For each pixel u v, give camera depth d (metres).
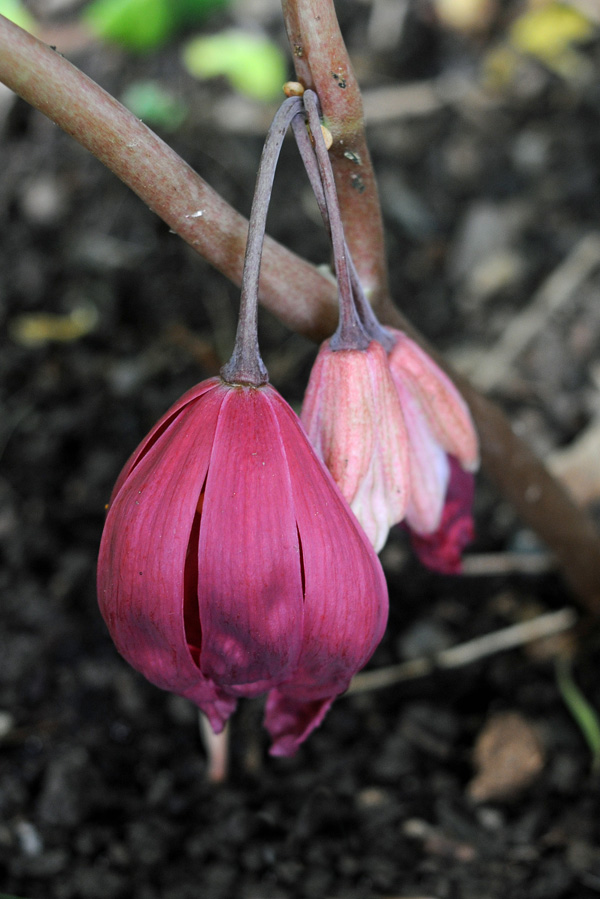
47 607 0.40
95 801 0.35
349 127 0.24
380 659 0.39
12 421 0.47
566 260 0.51
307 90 0.24
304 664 0.23
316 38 0.23
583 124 0.56
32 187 0.53
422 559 0.27
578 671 0.38
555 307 0.49
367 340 0.24
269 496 0.23
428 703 0.37
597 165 0.54
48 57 0.23
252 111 0.55
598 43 0.58
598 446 0.43
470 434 0.26
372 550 0.24
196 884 0.33
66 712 0.38
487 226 0.53
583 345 0.48
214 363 0.44
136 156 0.24
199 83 0.56
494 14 0.59
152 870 0.33
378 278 0.26
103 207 0.53
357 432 0.24
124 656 0.24
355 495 0.24
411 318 0.50
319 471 0.23
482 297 0.50
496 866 0.33
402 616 0.40
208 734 0.34
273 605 0.23
